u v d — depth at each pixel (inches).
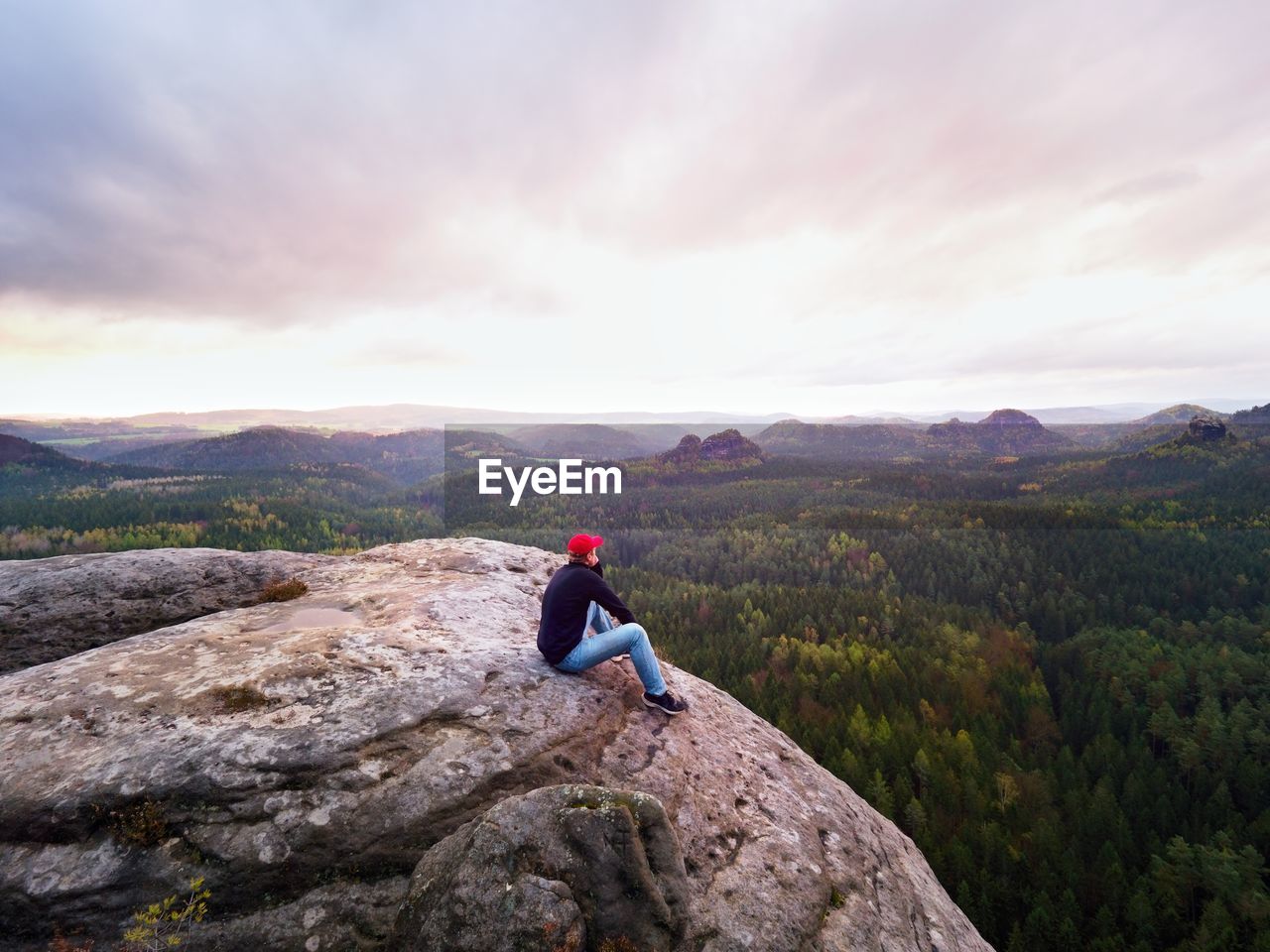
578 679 255.1
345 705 205.8
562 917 135.8
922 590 5644.7
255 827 166.1
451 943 133.0
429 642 260.4
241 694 205.8
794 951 189.5
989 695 3358.8
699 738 267.3
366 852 169.6
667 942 144.8
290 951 152.7
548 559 445.1
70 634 331.0
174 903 153.6
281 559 411.8
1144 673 3481.8
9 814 159.0
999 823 2132.1
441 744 199.8
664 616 4813.0
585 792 163.0
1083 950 1653.5
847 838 258.2
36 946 145.9
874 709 2960.1
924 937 234.2
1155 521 6717.5
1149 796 2245.3
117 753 177.2
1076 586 5241.1
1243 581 4798.2
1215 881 1812.3
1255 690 3149.6
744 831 227.1
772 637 4224.9
